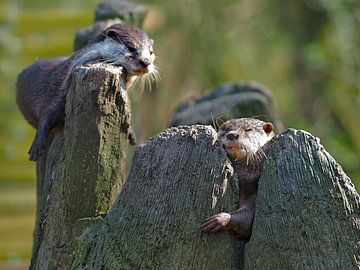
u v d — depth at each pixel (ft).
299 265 29.14
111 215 31.01
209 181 30.19
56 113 36.94
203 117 47.65
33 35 81.25
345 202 29.35
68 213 32.68
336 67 89.97
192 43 88.33
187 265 29.94
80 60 38.32
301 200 29.40
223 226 29.96
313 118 93.97
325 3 94.73
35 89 40.47
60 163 33.24
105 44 38.45
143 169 30.68
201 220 30.07
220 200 30.25
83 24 82.84
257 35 95.96
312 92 95.86
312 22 98.78
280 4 99.09
